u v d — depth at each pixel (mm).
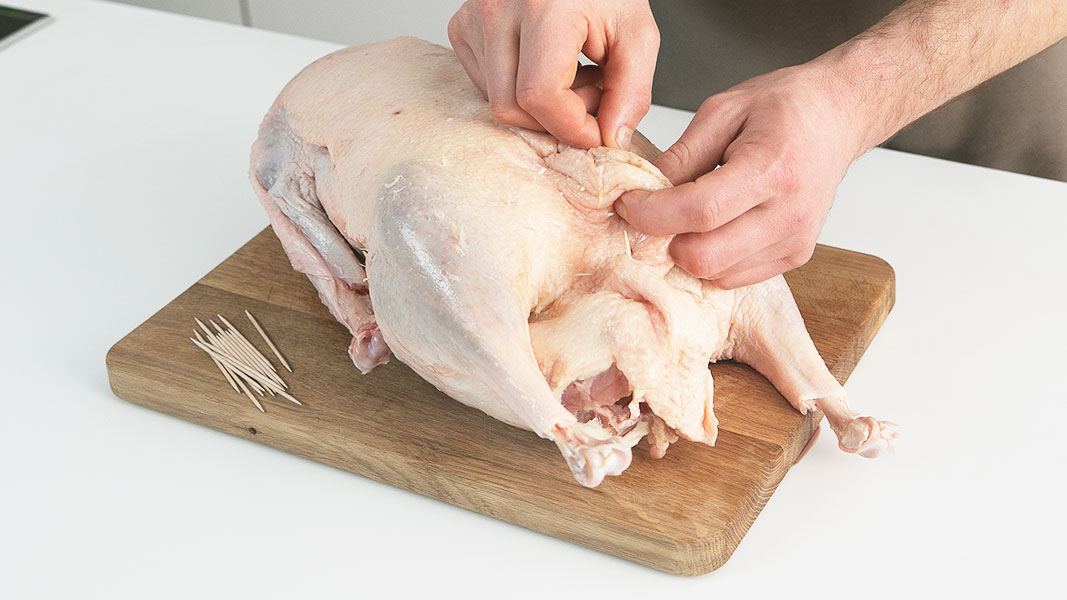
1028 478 1195
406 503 1203
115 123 1637
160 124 1634
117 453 1242
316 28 2229
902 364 1302
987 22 1297
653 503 1161
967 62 1299
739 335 1262
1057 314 1342
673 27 1652
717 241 1174
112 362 1282
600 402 1188
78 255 1452
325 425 1229
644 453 1206
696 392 1167
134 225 1492
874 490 1194
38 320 1375
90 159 1584
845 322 1314
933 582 1127
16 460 1234
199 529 1178
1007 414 1248
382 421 1234
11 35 1774
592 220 1208
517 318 1158
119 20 1822
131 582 1142
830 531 1166
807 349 1236
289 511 1193
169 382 1265
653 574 1148
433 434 1223
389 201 1199
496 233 1177
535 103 1187
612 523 1146
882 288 1348
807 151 1171
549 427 1128
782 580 1136
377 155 1265
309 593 1132
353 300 1324
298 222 1356
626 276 1168
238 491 1209
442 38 2127
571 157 1207
